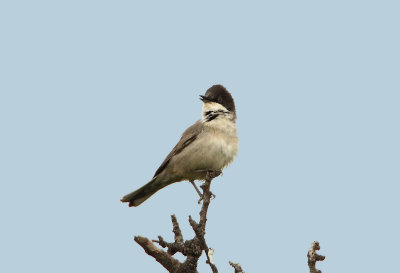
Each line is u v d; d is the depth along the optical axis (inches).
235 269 325.4
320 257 293.4
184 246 364.5
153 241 369.4
